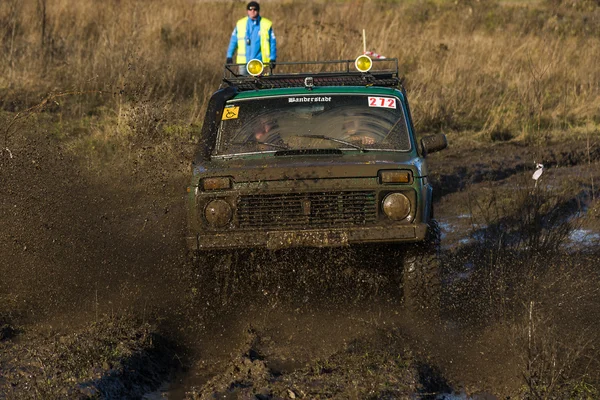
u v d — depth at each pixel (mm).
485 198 34406
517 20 77812
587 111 51438
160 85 47719
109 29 60938
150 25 64312
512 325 19766
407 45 60375
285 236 19906
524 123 48688
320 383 16688
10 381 17141
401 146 22781
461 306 21781
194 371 18688
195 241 20156
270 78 25281
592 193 35125
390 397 16141
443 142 23891
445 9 83062
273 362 18453
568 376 17234
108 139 37969
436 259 20750
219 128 23281
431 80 54125
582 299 21859
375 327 20234
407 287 20828
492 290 22344
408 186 20125
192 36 64250
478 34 71875
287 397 16188
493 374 17953
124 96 44156
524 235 26562
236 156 22547
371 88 24219
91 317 21250
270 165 20609
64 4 66438
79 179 29438
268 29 46625
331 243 19844
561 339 19062
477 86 53938
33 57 53156
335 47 56562
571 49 63094
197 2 76062
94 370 17297
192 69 52062
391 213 20109
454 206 34250
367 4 77625
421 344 19312
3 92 45781
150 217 26266
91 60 51781
